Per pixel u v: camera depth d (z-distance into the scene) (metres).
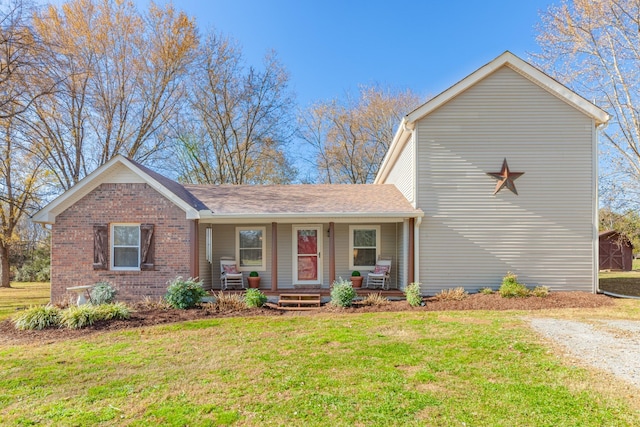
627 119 15.77
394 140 12.93
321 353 5.75
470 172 11.20
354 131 29.00
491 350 5.77
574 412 3.75
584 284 10.95
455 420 3.60
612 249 23.45
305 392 4.27
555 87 10.96
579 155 11.03
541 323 7.47
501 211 11.12
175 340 6.66
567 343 6.06
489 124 11.19
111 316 8.15
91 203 10.87
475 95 11.24
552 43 16.69
